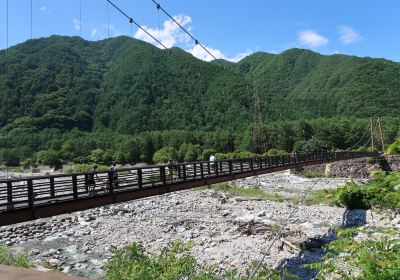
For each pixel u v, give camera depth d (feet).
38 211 39.68
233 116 525.75
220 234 75.15
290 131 360.48
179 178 64.23
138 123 585.63
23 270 8.52
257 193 136.36
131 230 80.23
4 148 451.94
